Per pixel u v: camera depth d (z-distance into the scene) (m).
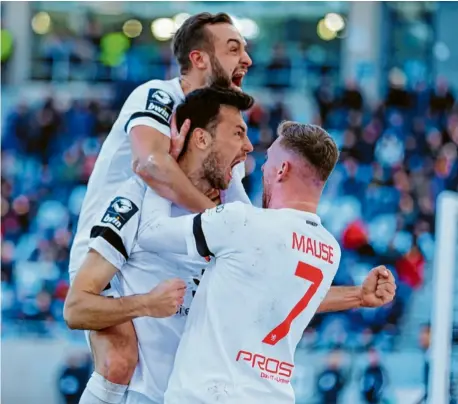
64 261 19.25
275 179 6.27
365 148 19.41
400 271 18.27
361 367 17.05
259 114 19.97
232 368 5.96
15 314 18.52
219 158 6.67
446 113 20.05
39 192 19.89
